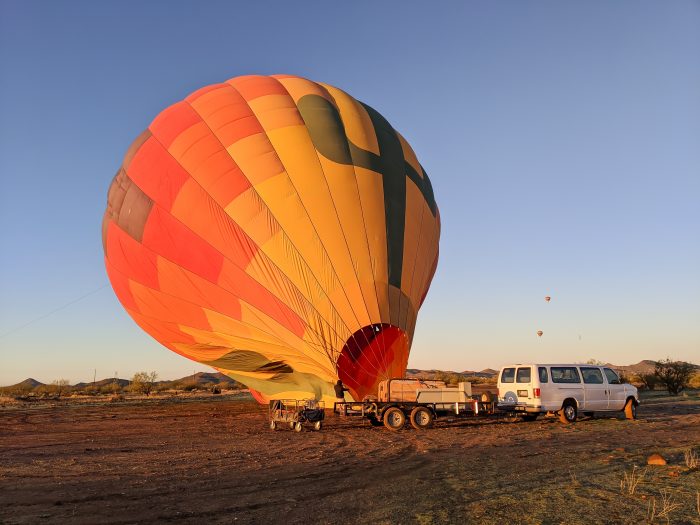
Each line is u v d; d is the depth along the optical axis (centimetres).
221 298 1731
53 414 2516
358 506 659
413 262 1812
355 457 1057
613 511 609
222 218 1705
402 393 1642
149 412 2556
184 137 1844
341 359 1631
